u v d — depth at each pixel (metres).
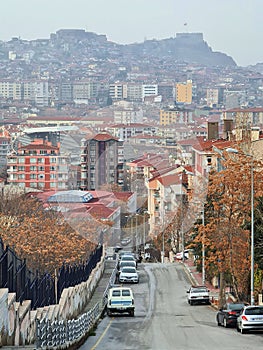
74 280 79.69
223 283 91.00
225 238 88.50
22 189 170.62
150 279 130.38
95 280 106.81
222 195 87.75
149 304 99.06
